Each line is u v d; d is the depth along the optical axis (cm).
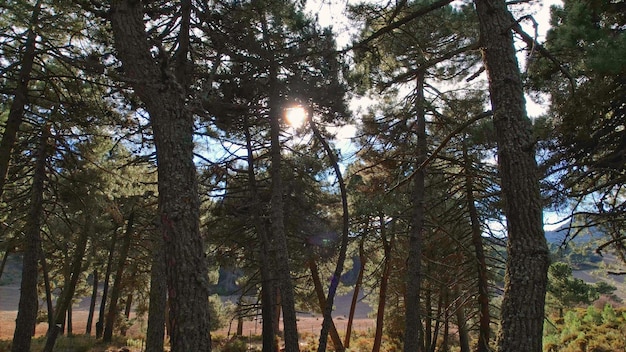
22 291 1110
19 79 952
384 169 1245
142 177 1266
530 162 506
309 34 928
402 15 922
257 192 1400
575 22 660
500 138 528
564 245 864
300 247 1739
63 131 1098
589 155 823
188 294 481
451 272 1481
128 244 2111
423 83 1148
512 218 500
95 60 684
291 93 1007
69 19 919
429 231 1462
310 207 1678
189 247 495
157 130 522
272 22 920
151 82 523
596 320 1997
